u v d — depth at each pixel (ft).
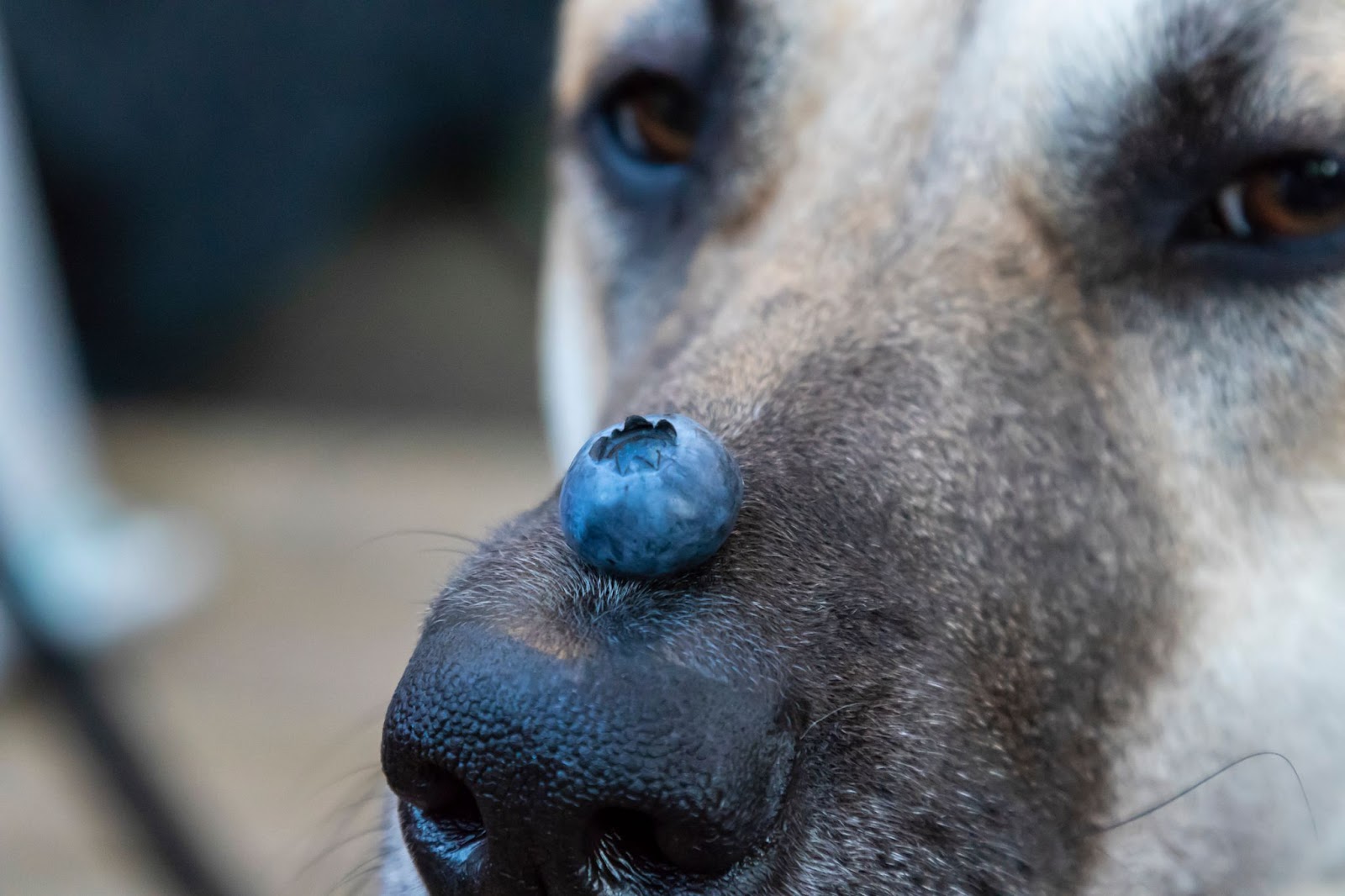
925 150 1.36
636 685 1.14
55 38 3.26
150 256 3.52
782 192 1.40
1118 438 1.32
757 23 1.41
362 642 2.98
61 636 1.87
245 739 2.68
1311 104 1.28
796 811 1.19
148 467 3.48
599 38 1.49
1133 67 1.31
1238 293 1.32
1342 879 1.39
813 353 1.31
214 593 3.10
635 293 1.48
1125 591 1.31
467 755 1.14
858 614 1.23
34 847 2.43
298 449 3.63
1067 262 1.34
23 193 3.07
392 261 3.92
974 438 1.30
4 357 2.80
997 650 1.27
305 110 3.55
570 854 1.14
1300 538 1.32
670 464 1.16
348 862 2.02
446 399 3.87
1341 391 1.31
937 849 1.23
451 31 3.61
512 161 3.84
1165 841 1.34
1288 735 1.35
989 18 1.36
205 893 1.86
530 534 1.21
